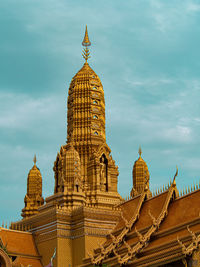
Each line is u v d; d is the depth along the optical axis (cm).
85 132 9600
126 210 8088
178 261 6303
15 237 8238
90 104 9806
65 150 9200
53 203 8512
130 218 7856
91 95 9875
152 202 7669
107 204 8869
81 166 9362
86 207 8031
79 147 9488
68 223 8156
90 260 7425
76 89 9938
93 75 10138
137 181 10069
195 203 6962
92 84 9988
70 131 9762
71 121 9825
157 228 7125
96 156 9225
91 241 7906
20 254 8006
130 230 7594
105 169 9288
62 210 8150
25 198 10162
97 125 9719
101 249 7256
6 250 7406
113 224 8150
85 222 7956
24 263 7919
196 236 6203
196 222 6606
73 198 8419
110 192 9088
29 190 10225
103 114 9969
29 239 8356
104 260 7188
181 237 6356
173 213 7188
